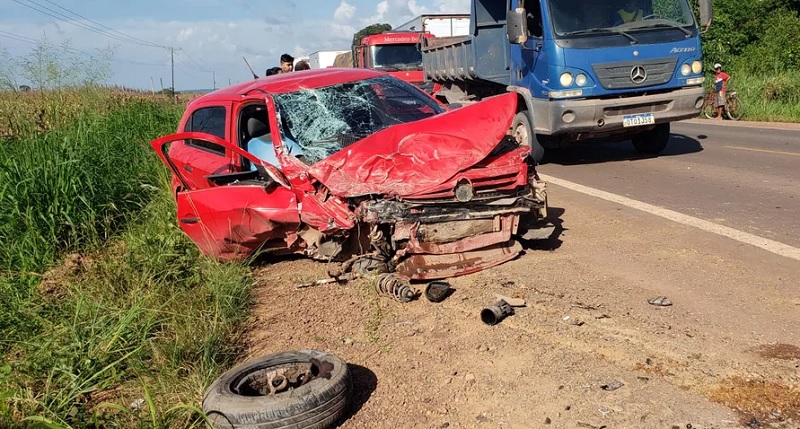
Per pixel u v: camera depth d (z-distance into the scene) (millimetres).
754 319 4297
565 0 10016
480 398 3645
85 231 7289
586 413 3400
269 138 6508
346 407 3559
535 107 10500
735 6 27031
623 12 10117
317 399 3350
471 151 5371
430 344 4340
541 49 10148
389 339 4473
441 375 3932
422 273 5270
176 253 6258
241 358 4438
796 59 23891
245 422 3262
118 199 8484
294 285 5703
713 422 3230
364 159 5414
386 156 5418
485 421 3430
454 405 3604
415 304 5020
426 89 16766
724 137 13812
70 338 4590
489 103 5699
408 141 5488
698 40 10172
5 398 3725
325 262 6172
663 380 3643
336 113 6465
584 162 11281
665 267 5391
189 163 7406
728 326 4223
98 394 4109
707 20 10273
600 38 9828
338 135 6234
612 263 5578
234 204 5691
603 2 10086
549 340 4223
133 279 5680
